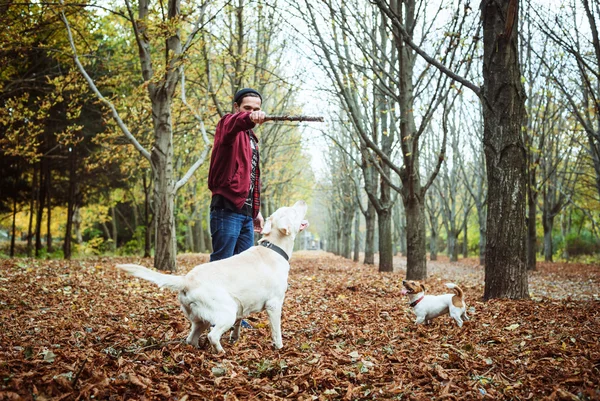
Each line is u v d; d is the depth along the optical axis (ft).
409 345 15.30
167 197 40.70
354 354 13.79
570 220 124.16
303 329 17.83
